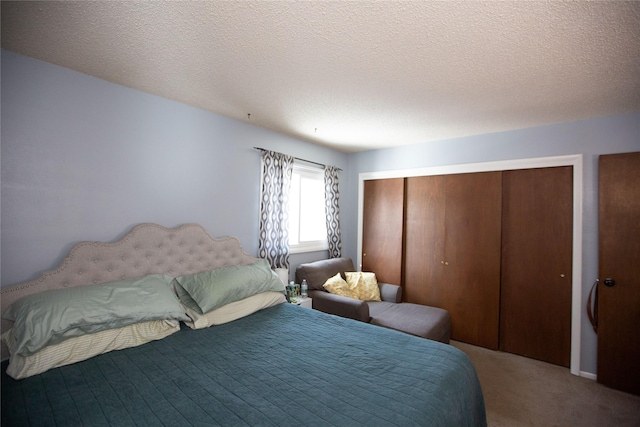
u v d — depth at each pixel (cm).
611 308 254
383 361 162
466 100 239
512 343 317
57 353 149
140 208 230
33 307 154
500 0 126
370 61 181
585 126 279
